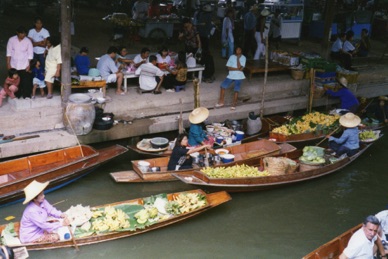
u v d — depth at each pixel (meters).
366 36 19.16
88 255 7.67
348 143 11.26
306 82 14.82
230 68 12.62
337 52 16.64
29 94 10.58
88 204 9.09
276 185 9.91
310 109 13.62
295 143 11.75
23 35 10.36
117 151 10.38
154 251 7.92
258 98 13.98
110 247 7.85
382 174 11.31
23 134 10.23
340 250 7.35
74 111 10.18
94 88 12.03
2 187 8.36
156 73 12.37
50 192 9.35
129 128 11.00
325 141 12.20
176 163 9.81
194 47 14.60
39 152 10.02
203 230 8.59
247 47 16.66
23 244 7.26
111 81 11.91
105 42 17.19
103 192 9.50
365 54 19.38
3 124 10.15
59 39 10.54
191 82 13.79
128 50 16.30
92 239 7.68
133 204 8.55
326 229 8.97
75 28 19.23
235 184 9.30
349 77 15.30
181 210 8.50
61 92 10.58
